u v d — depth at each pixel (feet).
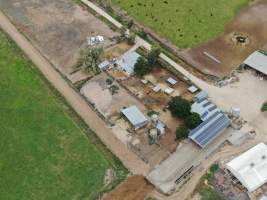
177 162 231.30
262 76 281.13
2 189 218.59
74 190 218.59
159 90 272.92
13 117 255.50
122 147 239.71
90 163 230.89
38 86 275.80
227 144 240.94
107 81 279.28
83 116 256.93
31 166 229.25
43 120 253.85
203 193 217.77
